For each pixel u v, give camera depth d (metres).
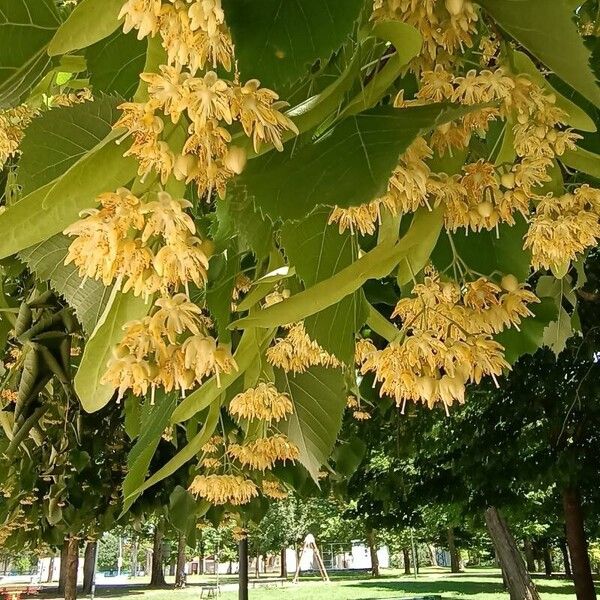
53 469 5.32
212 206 2.36
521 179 1.33
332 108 1.09
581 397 6.53
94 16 0.99
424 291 1.40
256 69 0.91
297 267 1.63
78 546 9.45
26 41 1.37
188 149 0.94
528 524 22.14
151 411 1.99
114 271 0.99
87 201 1.00
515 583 13.53
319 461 2.86
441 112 1.00
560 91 1.60
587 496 7.76
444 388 1.35
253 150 1.02
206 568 61.16
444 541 41.03
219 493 2.94
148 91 0.96
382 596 24.88
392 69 1.10
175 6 0.91
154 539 35.50
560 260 1.48
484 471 7.56
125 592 31.38
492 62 1.41
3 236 0.99
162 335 1.21
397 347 1.39
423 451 9.33
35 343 2.52
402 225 1.50
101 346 1.17
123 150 0.99
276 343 2.32
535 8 1.08
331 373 2.75
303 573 54.25
